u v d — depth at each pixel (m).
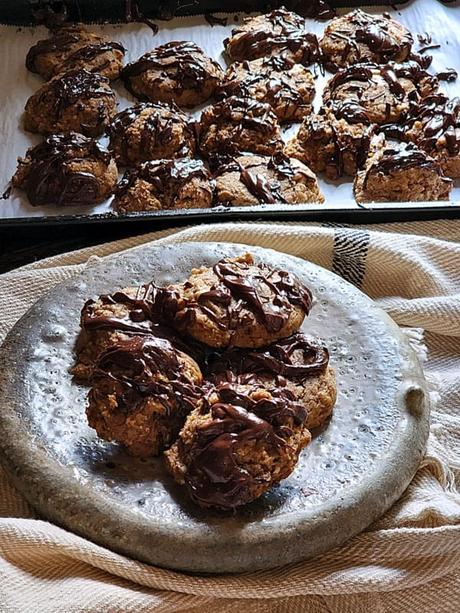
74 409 0.34
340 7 0.76
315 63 0.70
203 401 0.31
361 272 0.47
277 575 0.30
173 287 0.36
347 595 0.32
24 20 0.72
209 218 0.50
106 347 0.34
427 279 0.46
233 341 0.34
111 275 0.40
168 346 0.33
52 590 0.30
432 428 0.37
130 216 0.50
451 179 0.59
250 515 0.30
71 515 0.30
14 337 0.36
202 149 0.61
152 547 0.29
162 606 0.30
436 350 0.43
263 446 0.30
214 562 0.29
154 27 0.73
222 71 0.67
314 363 0.34
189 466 0.30
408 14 0.75
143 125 0.59
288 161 0.57
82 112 0.61
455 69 0.70
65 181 0.55
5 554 0.30
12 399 0.34
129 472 0.32
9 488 0.34
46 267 0.45
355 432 0.34
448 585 0.32
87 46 0.68
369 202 0.55
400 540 0.31
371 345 0.37
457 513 0.32
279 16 0.72
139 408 0.32
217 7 0.74
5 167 0.59
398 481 0.32
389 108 0.63
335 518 0.30
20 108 0.65
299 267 0.41
